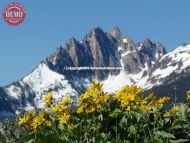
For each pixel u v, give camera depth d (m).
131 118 13.23
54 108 13.40
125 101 12.98
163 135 12.98
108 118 13.29
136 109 13.35
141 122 13.27
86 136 13.24
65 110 13.33
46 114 13.94
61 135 13.52
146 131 13.33
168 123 13.46
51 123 13.86
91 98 13.09
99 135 13.07
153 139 12.98
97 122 13.23
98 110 13.20
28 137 13.21
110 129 13.31
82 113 13.31
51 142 13.18
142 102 13.37
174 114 13.59
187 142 13.47
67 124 13.45
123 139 13.16
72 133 13.34
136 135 13.09
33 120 13.95
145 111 13.30
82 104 13.12
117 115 13.26
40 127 13.88
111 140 13.09
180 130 13.50
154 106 13.52
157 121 13.35
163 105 13.55
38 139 13.13
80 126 13.31
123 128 13.21
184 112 13.53
